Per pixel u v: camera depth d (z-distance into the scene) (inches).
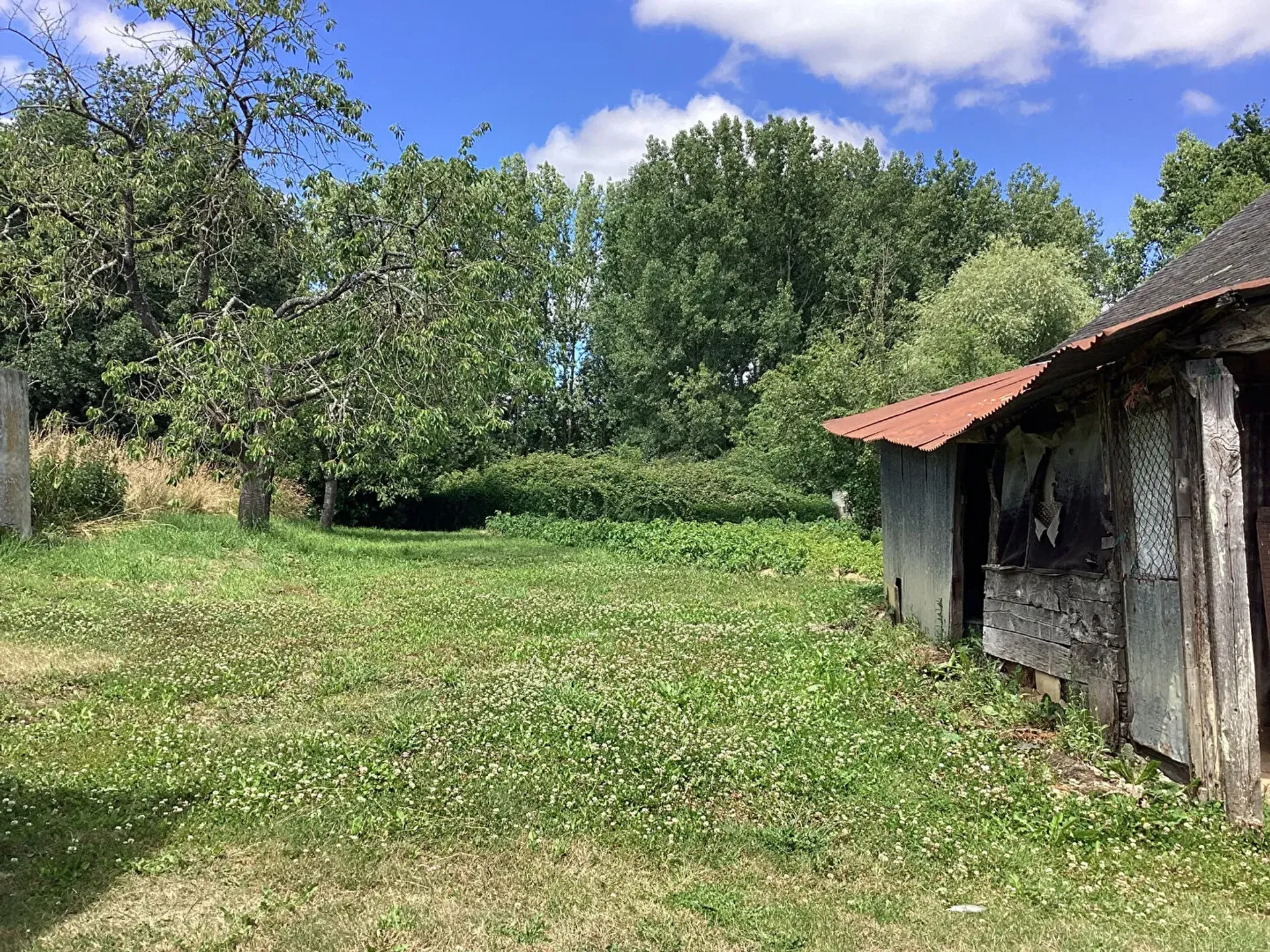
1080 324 951.6
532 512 1128.2
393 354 604.4
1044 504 280.7
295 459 836.0
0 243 639.1
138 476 642.2
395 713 261.0
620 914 152.0
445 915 150.3
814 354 900.6
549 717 255.4
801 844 179.0
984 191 1536.7
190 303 862.5
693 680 302.5
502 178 754.2
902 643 360.2
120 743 229.8
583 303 1720.0
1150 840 183.5
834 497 1117.7
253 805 191.6
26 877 159.8
